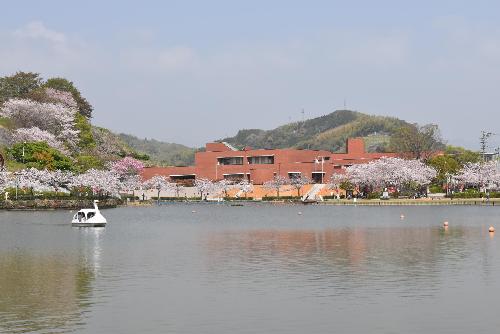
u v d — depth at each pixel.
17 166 166.50
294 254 60.12
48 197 155.62
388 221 112.19
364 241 73.38
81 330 30.97
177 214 147.00
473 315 33.84
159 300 37.78
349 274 47.16
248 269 50.00
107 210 168.12
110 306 36.12
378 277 45.72
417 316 33.66
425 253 60.53
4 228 95.69
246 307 35.84
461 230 89.44
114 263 53.84
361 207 176.75
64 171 169.38
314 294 39.41
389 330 31.02
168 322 32.56
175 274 47.50
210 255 59.59
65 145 196.38
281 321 32.69
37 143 173.62
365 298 38.16
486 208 162.00
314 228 96.12
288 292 40.12
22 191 157.88
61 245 69.75
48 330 30.92
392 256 58.16
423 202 187.50
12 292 40.22
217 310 35.12
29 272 48.72
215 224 108.31
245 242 73.00
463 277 45.66
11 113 199.50
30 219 118.12
